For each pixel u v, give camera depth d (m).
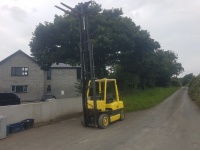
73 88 45.19
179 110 20.16
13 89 39.88
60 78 44.59
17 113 13.30
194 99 30.08
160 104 26.41
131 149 8.67
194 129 12.04
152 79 56.59
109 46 20.61
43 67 24.59
